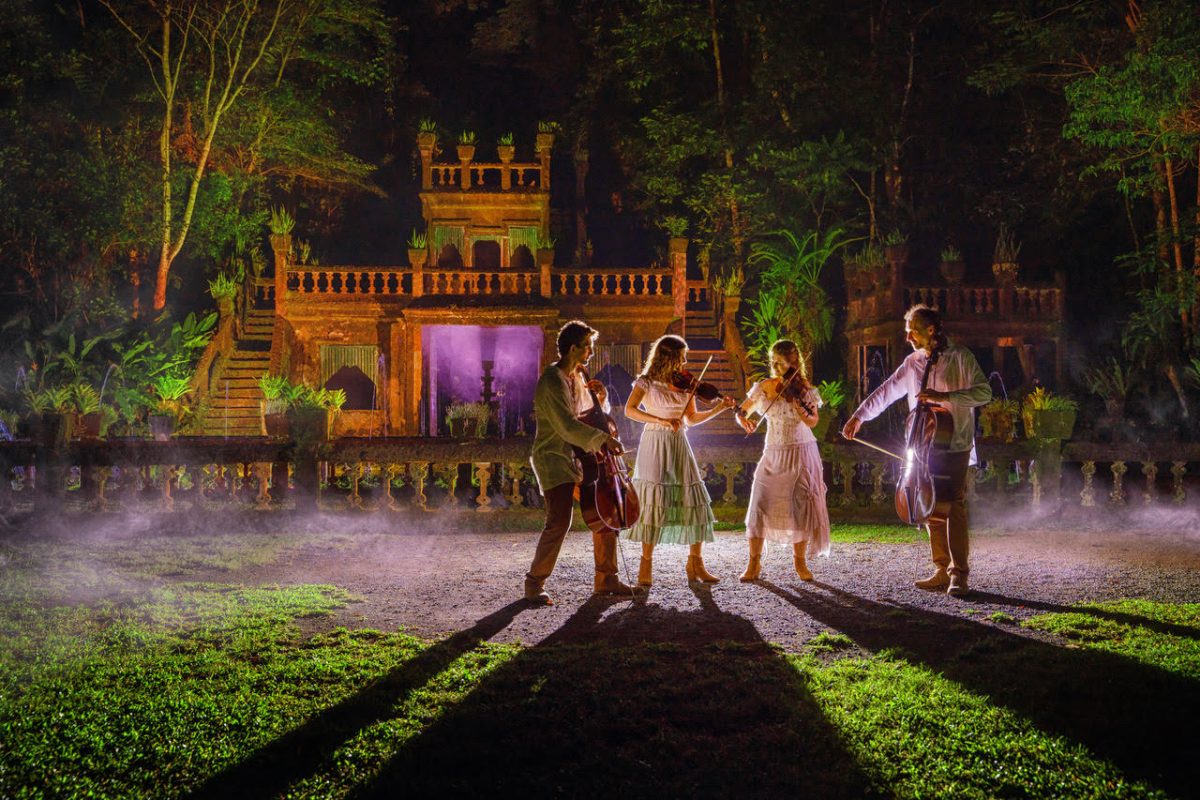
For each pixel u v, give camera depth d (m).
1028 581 6.92
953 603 6.11
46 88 19.33
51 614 5.72
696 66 26.45
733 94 25.55
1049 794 3.20
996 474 11.55
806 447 6.88
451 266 22.17
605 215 32.34
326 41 23.52
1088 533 10.05
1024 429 13.22
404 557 8.32
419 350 20.66
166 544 9.02
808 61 23.22
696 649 4.92
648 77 25.34
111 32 20.89
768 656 4.76
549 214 24.94
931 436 6.41
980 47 22.75
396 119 30.94
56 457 10.28
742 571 7.39
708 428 20.27
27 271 20.31
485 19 32.72
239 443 10.63
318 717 3.90
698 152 24.30
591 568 7.59
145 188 19.39
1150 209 21.78
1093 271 23.62
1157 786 3.24
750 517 6.91
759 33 24.17
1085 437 17.42
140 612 5.76
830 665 4.66
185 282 25.64
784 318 20.11
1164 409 18.41
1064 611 5.82
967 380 6.46
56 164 18.52
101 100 20.61
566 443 6.24
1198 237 17.50
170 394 15.87
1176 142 16.45
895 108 23.72
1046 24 20.17
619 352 22.36
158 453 10.54
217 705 4.06
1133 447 11.51
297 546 8.97
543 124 24.84
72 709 4.03
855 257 22.70
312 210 29.84
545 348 20.50
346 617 5.76
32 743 3.68
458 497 12.31
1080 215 23.08
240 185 22.52
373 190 27.47
